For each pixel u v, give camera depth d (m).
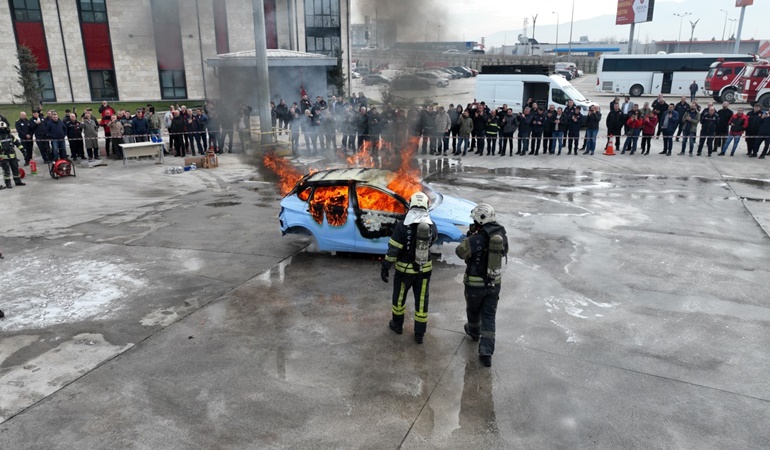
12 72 30.84
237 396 4.66
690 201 10.98
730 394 4.62
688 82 36.94
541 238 8.76
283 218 8.20
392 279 7.25
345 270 7.61
